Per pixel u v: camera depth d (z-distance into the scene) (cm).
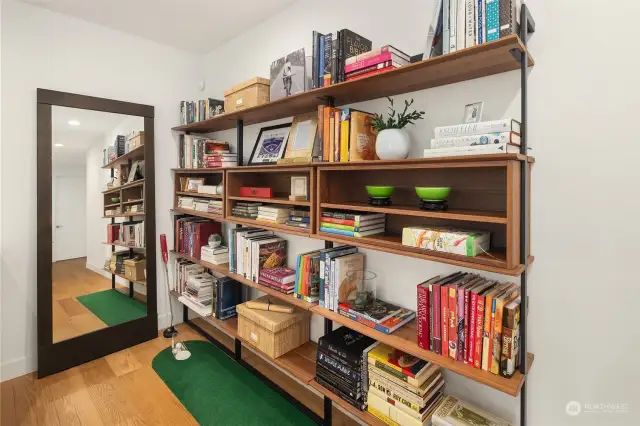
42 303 242
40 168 241
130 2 234
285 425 189
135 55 289
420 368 147
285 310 219
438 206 135
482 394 151
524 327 122
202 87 329
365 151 163
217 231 300
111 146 275
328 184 181
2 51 229
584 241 124
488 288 132
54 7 242
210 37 288
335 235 169
